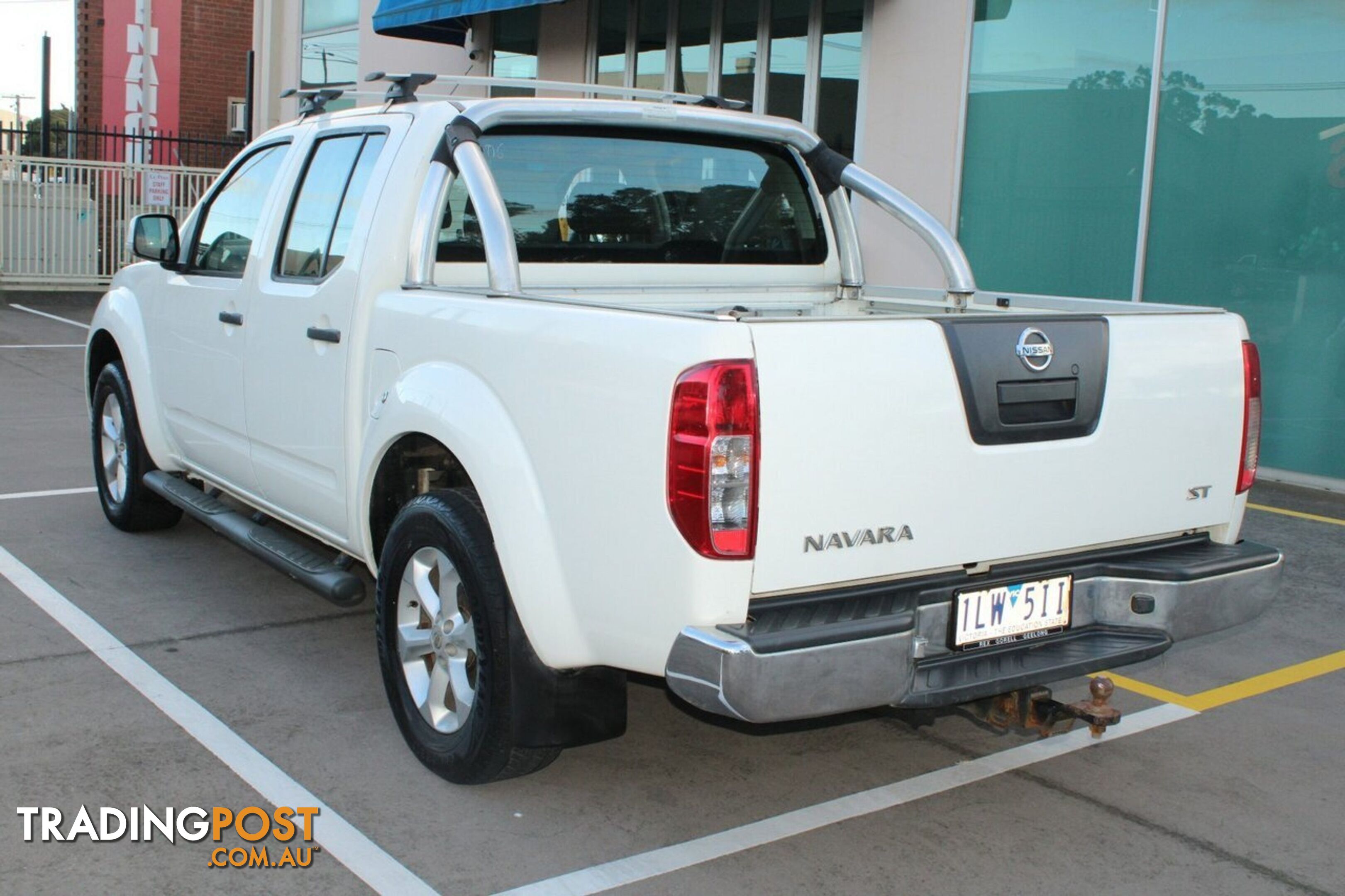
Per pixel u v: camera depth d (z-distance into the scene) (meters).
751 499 2.89
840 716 3.93
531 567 3.28
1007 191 9.70
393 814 3.53
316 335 4.28
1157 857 3.46
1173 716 4.52
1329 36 7.87
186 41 25.50
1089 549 3.55
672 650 2.97
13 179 16.84
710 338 2.88
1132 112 8.91
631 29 12.88
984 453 3.23
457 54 15.35
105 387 6.15
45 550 5.92
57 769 3.70
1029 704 3.65
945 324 3.18
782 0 11.23
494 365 3.45
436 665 3.75
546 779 3.80
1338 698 4.73
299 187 4.70
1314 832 3.65
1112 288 9.16
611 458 3.07
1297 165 8.12
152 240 5.30
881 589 3.16
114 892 3.08
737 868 3.32
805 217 5.07
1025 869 3.37
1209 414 3.70
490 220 3.82
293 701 4.29
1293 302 8.24
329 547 5.57
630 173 4.54
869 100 10.51
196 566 5.78
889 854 3.42
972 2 9.69
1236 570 3.62
